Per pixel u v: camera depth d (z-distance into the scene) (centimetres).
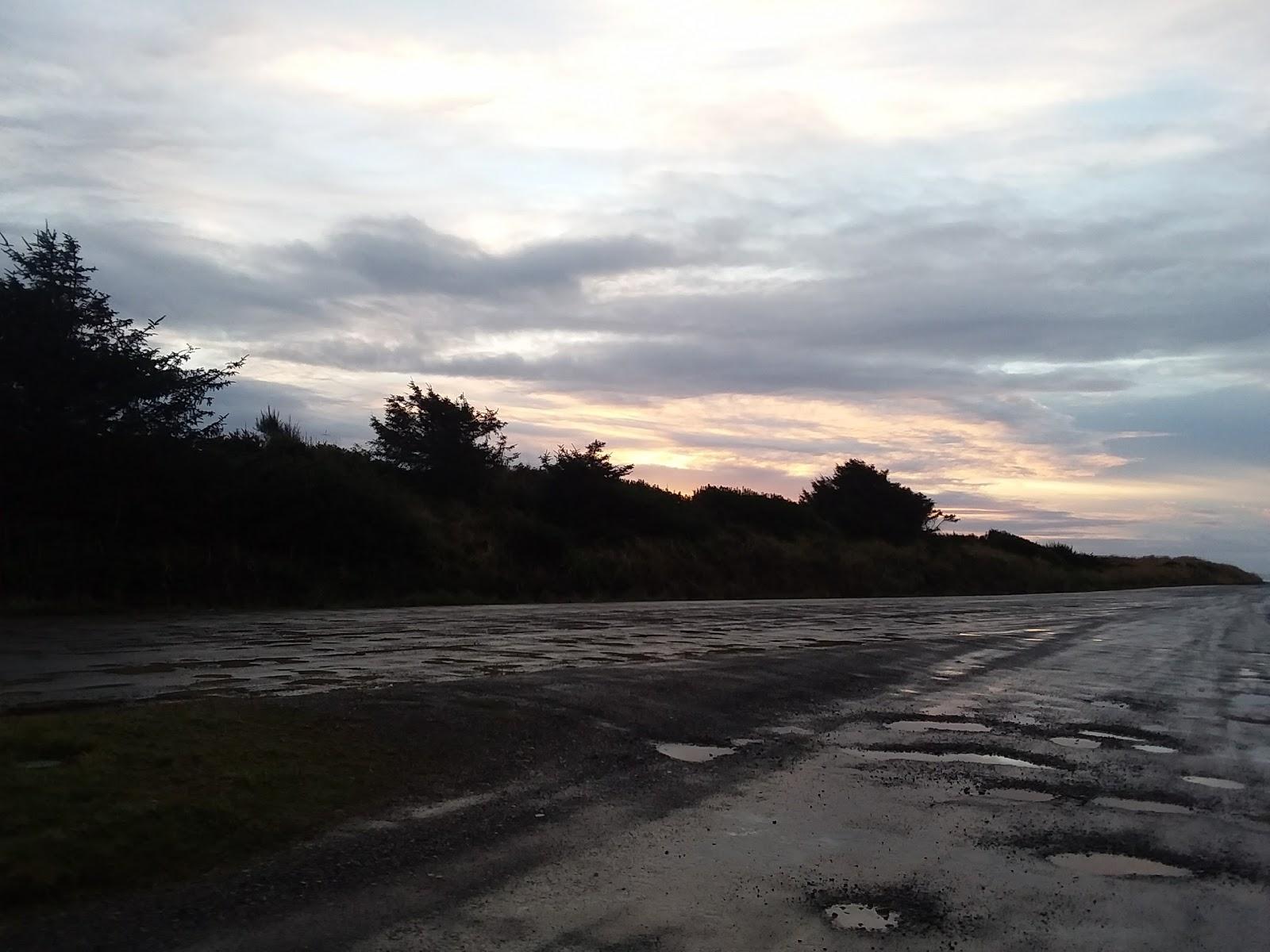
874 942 483
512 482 4459
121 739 711
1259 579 13288
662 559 4188
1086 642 2364
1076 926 516
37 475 2392
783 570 4759
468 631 1897
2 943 436
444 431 4116
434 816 659
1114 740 1068
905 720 1161
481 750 834
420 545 3172
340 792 675
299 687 1091
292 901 502
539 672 1279
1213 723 1219
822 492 6906
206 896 502
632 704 1090
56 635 1650
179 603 2367
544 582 3478
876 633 2291
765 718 1120
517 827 651
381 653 1466
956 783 838
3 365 2352
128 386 2517
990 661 1847
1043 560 7681
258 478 2894
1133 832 704
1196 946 496
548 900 522
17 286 2423
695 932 487
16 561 2231
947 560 6394
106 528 2478
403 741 820
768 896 542
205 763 677
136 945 444
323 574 2803
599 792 756
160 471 2617
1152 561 11006
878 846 645
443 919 491
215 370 2741
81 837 529
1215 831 716
